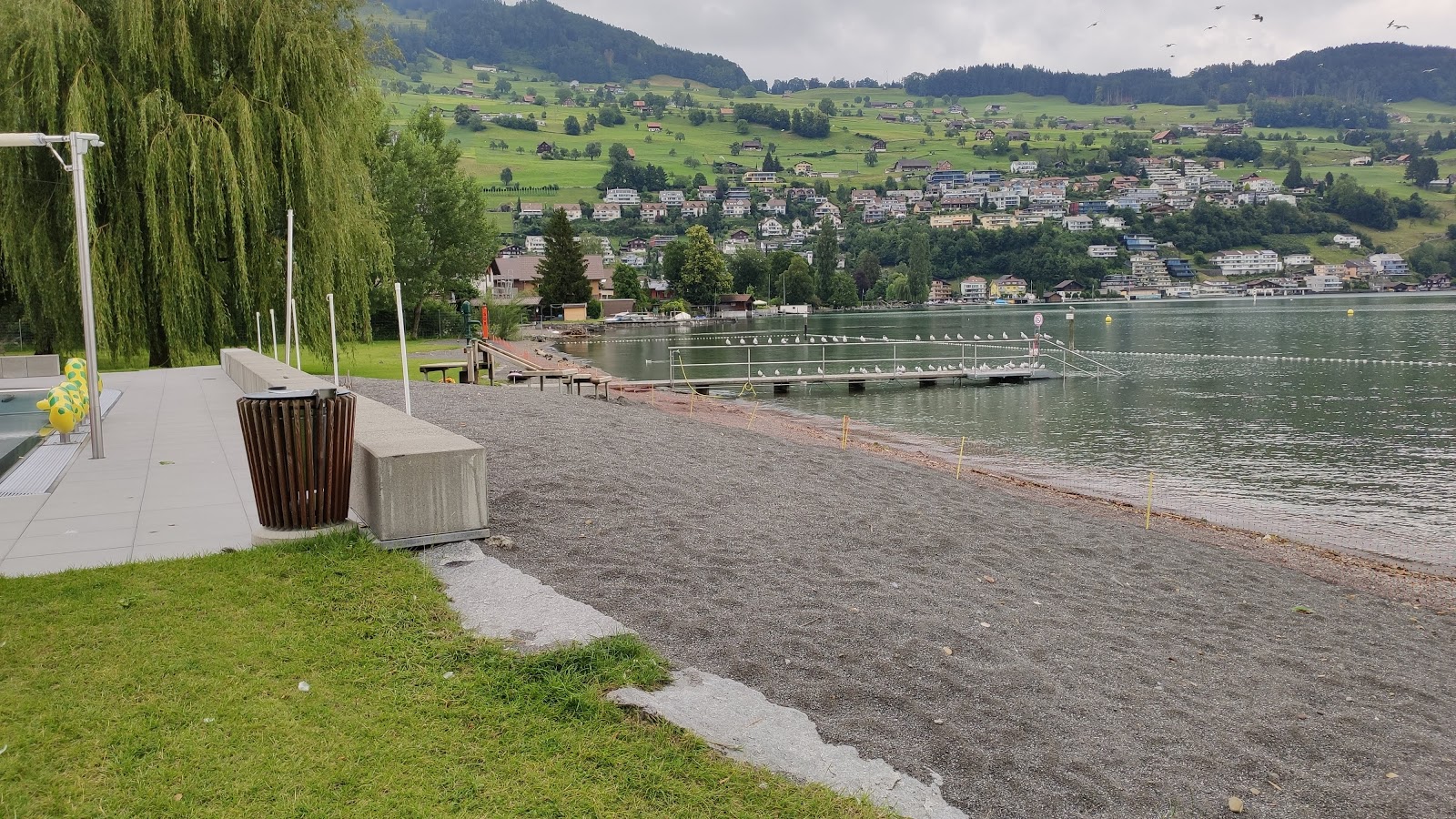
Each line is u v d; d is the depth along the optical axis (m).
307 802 4.16
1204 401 34.72
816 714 5.55
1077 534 12.70
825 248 164.00
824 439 25.09
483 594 6.59
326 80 21.95
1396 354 54.03
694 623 6.74
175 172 19.75
